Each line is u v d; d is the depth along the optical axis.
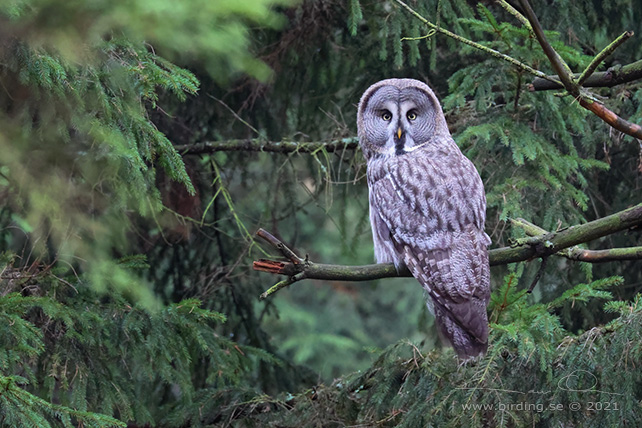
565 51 9.98
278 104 14.33
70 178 9.15
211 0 4.91
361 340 23.41
